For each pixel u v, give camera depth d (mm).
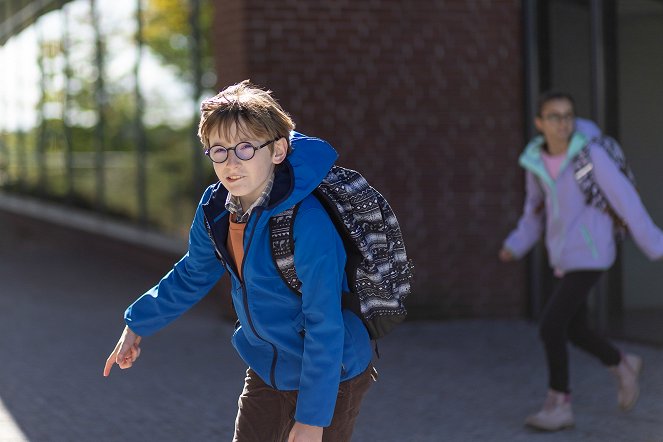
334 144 14977
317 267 5480
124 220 23969
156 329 6191
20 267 22750
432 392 11453
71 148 27969
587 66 14164
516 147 15375
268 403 6012
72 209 28156
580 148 9727
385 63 15070
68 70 27891
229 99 5508
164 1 20906
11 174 34219
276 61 14766
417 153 15195
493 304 15430
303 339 5746
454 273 15336
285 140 5586
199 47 18984
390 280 5809
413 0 15086
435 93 15203
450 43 15203
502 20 15242
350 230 5645
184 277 6172
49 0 29266
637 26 13305
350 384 5816
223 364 13109
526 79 15242
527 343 13867
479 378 12070
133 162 23203
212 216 5773
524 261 15430
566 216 9789
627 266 13641
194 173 19391
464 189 15312
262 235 5566
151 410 10922
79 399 11398
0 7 34938
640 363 10266
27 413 10812
